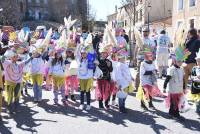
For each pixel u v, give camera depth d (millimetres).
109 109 10219
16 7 62000
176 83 9273
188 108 9781
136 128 8438
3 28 12961
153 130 8297
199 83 9609
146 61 10102
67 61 11273
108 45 10391
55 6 78250
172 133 8102
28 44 12492
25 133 8055
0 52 10812
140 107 10406
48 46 11828
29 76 11766
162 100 11188
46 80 11750
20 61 10414
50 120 9094
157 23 44844
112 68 10281
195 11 32438
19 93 10070
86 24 58469
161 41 14930
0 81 9117
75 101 11211
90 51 10406
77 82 11336
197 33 12594
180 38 10461
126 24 33094
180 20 35625
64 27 14820
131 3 33031
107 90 10242
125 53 10250
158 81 14188
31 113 9758
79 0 72625
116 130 8289
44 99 11422
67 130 8266
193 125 8719
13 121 9000
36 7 77938
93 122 8922
